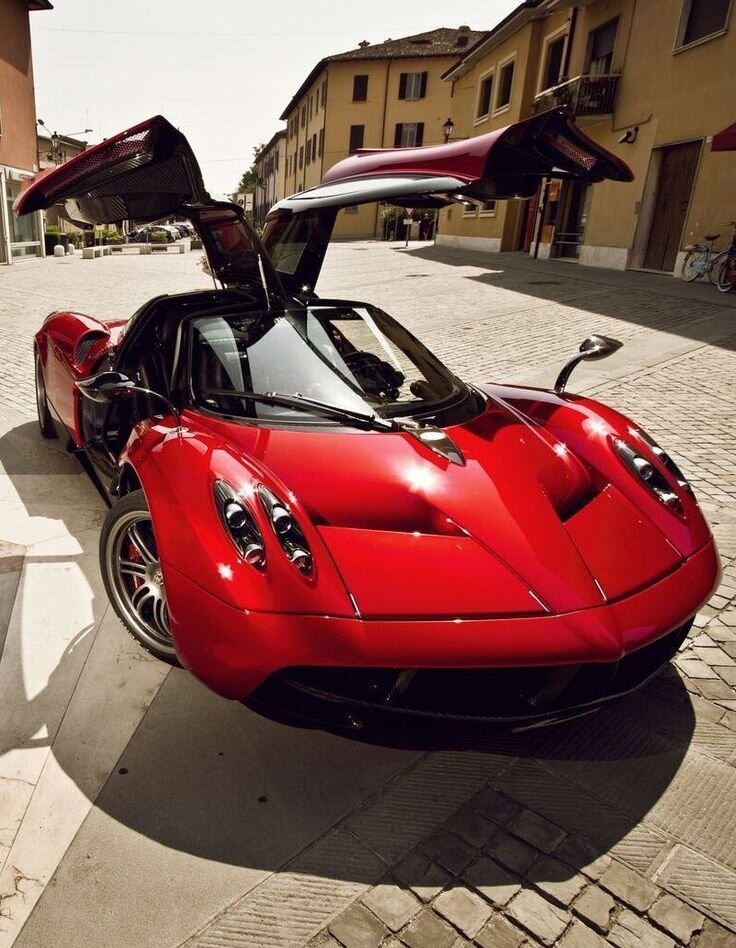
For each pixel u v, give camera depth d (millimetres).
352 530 1989
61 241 25891
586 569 1990
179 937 1573
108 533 2404
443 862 1777
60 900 1644
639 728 2258
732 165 12766
